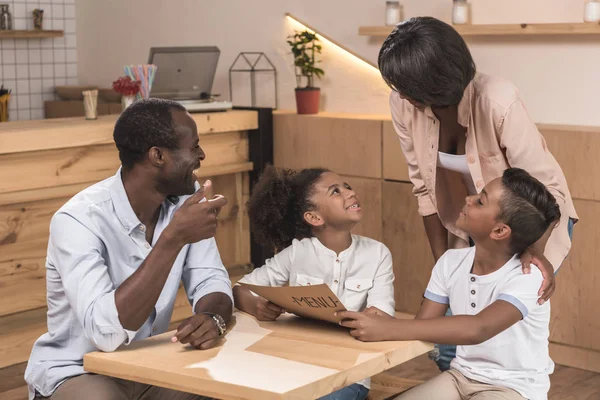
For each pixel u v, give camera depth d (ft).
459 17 12.66
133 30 18.26
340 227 7.94
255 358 5.90
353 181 13.96
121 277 6.95
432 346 6.45
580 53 11.85
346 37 14.49
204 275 7.45
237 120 14.44
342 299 7.90
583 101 11.92
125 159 6.80
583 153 11.38
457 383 7.21
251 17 15.99
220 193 14.83
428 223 8.93
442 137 8.17
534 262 6.91
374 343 6.25
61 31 18.95
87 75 19.51
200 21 16.88
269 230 8.52
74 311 6.44
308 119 14.42
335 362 5.78
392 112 8.64
